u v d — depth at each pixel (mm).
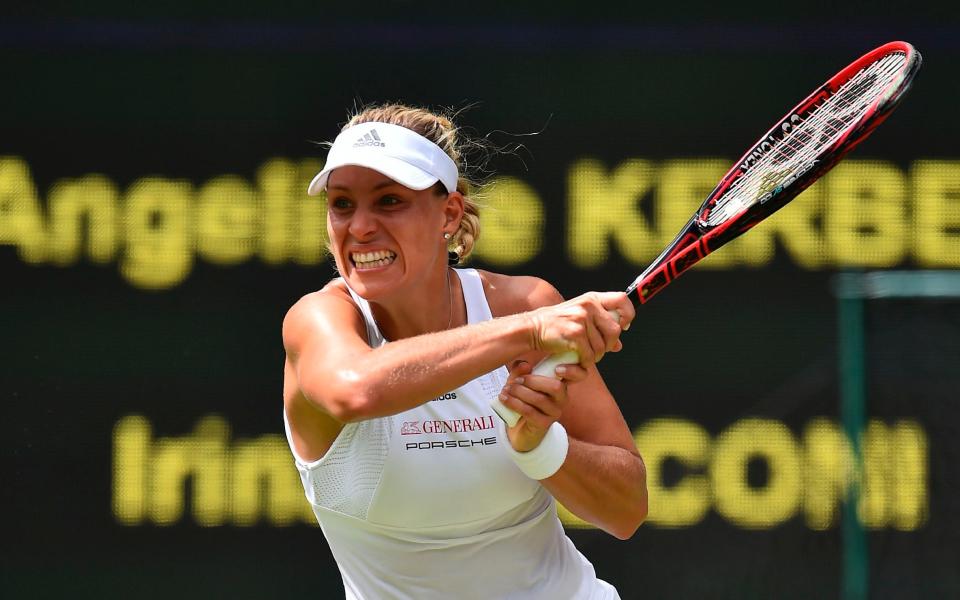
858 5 19047
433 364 9047
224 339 19141
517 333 9289
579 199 19125
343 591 19016
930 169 19031
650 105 19172
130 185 19109
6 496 19000
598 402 10836
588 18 19188
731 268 19219
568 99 19172
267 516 19031
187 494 19047
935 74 19031
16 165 19047
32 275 19078
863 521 19172
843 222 19141
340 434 10234
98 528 19031
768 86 19109
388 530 10484
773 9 19109
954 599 19312
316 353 9539
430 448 10188
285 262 19172
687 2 19141
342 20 19156
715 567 19125
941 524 19328
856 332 19000
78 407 19078
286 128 19156
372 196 9844
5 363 19047
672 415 19156
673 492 19141
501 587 10742
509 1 19156
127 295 19125
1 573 18969
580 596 11188
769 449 19125
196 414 19109
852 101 11367
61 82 19094
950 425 19172
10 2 19031
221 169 19141
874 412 19312
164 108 19141
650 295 10961
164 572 19000
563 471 10172
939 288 18844
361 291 9969
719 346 19188
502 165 19141
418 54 19156
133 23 19109
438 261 10391
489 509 10422
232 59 19172
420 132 10156
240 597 18969
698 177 19109
